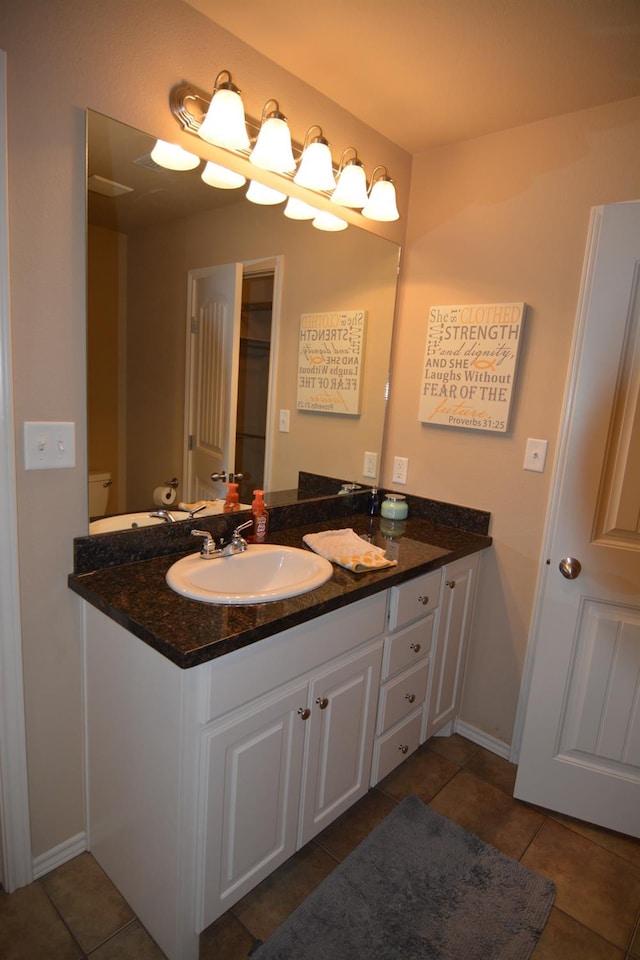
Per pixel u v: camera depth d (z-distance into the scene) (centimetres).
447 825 178
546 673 183
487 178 201
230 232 166
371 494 234
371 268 216
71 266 130
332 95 180
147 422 155
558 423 191
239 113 141
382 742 178
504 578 210
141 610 124
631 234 157
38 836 149
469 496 216
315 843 167
